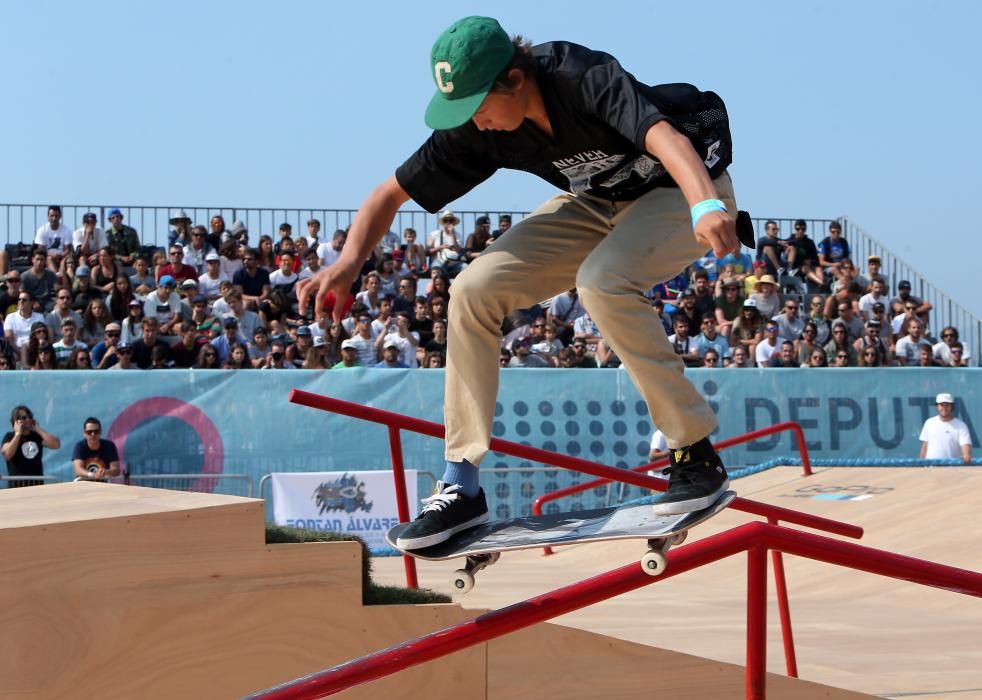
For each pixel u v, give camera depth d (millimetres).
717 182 3234
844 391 13742
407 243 16953
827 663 6539
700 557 2854
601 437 12867
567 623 7754
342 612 4453
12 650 4113
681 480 2986
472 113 3008
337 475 11297
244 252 15609
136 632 4250
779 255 18156
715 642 6973
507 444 5957
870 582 9391
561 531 3000
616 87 2998
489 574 10266
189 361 13281
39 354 12742
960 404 13883
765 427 13617
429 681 4426
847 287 17578
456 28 3057
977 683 5969
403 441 12250
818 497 11820
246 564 4383
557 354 14359
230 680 4336
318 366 13328
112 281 14875
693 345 15211
